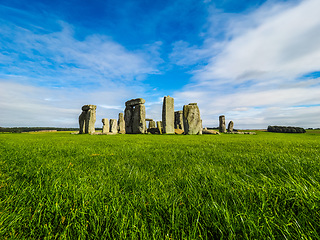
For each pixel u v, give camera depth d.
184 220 1.07
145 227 0.99
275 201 1.22
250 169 2.32
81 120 23.08
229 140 8.74
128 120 22.19
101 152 4.13
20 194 1.44
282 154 3.65
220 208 1.13
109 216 1.10
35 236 0.98
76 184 1.70
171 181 1.83
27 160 3.00
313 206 1.09
